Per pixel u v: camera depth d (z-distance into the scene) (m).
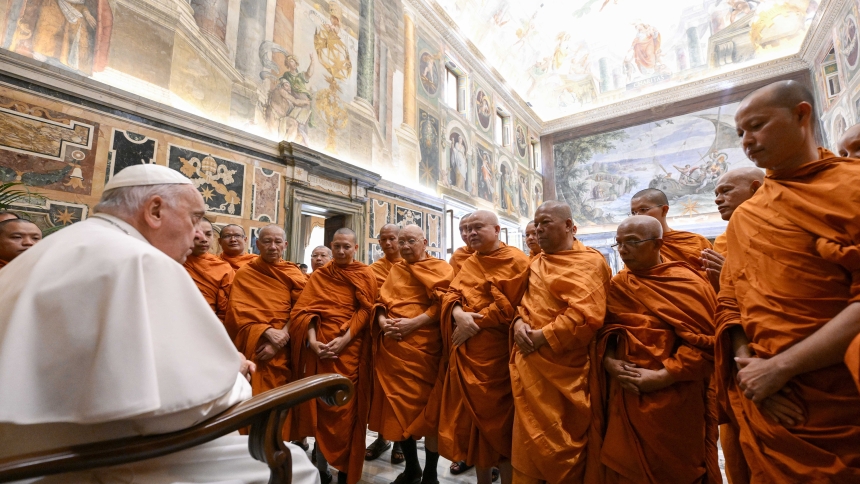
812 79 12.58
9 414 0.77
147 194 1.20
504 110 14.90
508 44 14.59
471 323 2.33
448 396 2.47
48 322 0.85
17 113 3.69
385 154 8.95
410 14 10.25
